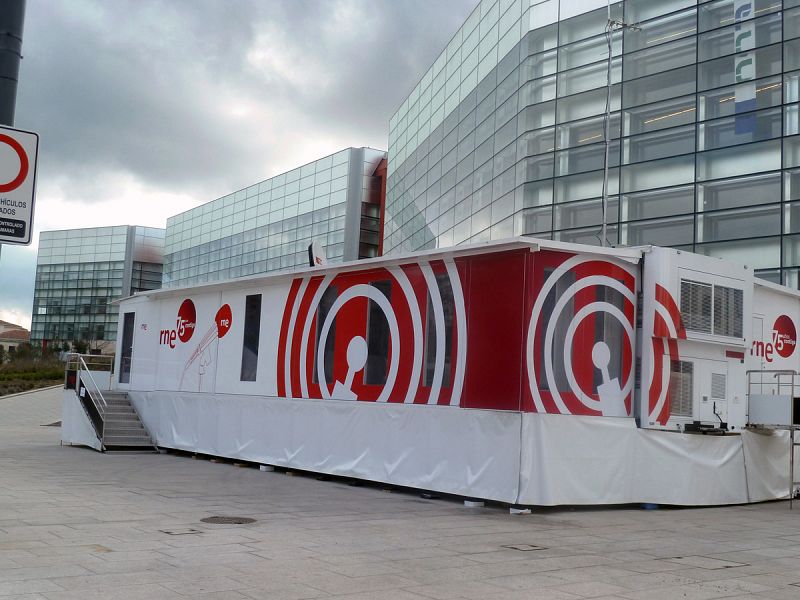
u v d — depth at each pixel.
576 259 12.52
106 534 8.34
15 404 36.72
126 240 99.06
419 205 48.56
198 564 7.01
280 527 9.29
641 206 30.97
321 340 15.91
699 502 13.05
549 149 33.66
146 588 6.07
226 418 18.06
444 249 13.09
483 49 39.78
